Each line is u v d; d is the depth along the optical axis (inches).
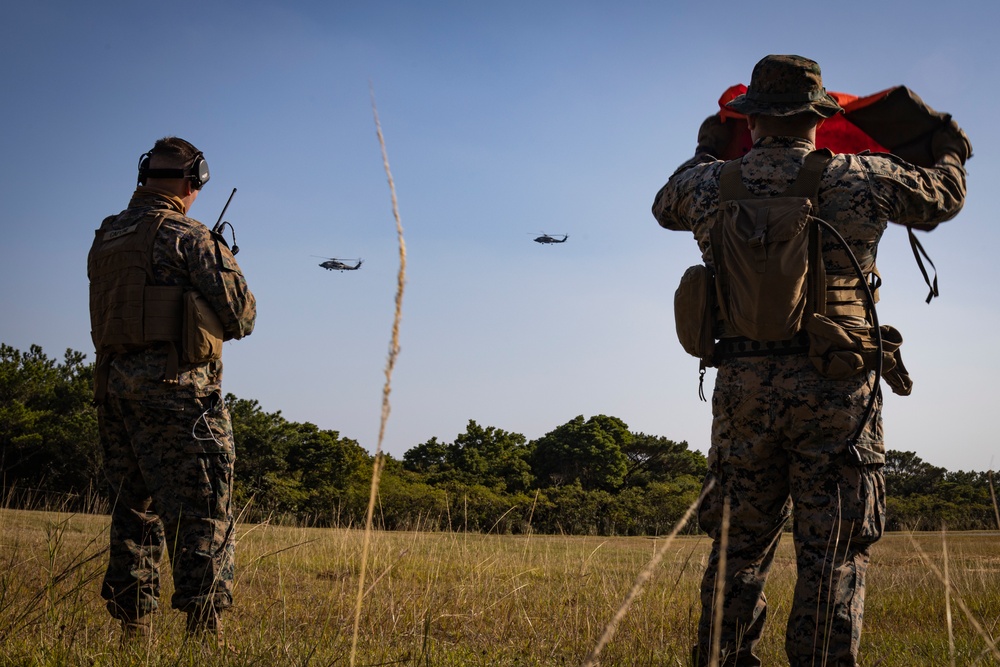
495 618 161.8
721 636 102.1
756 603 103.0
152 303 123.6
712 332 106.4
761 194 104.8
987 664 123.7
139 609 127.1
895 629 181.9
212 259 127.6
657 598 176.9
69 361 1036.5
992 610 198.1
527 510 699.4
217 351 127.7
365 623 142.8
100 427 131.1
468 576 204.5
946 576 87.5
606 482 1619.1
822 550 96.7
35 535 193.5
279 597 161.3
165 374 123.3
